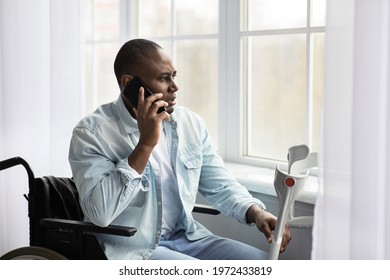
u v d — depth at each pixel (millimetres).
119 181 1994
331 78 1688
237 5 2670
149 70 2098
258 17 2645
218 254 2213
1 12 2697
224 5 2719
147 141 2004
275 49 2598
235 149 2771
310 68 2465
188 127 2295
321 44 2430
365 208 1673
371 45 1639
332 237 1701
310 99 2480
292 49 2539
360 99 1650
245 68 2719
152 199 2148
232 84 2734
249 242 2518
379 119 1659
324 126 1701
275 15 2584
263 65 2654
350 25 1674
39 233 2146
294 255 2354
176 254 2102
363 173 1667
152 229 2141
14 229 2781
